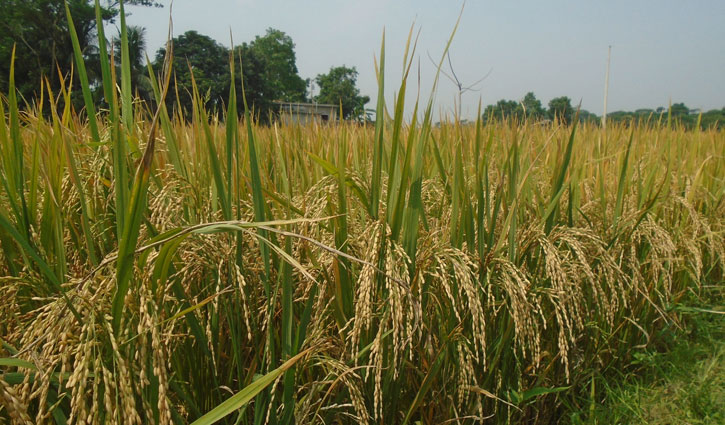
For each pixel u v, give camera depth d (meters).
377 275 1.74
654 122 6.32
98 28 1.49
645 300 3.17
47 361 1.17
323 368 1.79
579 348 2.87
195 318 1.53
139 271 1.27
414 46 1.56
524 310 1.88
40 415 1.07
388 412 1.88
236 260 1.63
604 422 2.60
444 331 1.96
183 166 1.96
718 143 6.48
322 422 1.75
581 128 6.05
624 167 2.68
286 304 1.58
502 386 2.31
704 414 2.81
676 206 3.79
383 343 1.76
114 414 1.10
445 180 2.54
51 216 1.54
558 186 2.38
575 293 2.30
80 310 1.15
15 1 23.45
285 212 2.07
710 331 3.73
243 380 1.85
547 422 2.68
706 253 4.32
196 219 1.93
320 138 3.15
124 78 1.74
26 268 1.49
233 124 1.63
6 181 1.55
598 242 2.31
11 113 1.48
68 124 2.05
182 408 1.62
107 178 1.87
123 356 1.25
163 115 1.88
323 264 1.74
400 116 1.63
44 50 24.47
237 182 1.68
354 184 1.70
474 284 2.02
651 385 3.06
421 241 1.96
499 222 2.38
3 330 1.55
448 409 2.10
